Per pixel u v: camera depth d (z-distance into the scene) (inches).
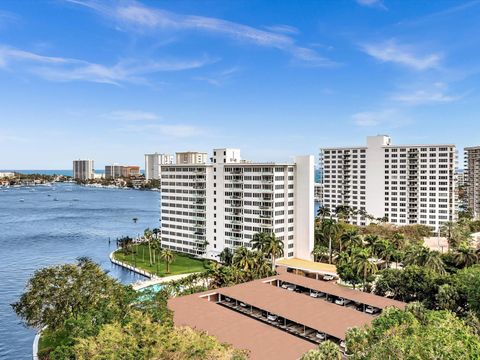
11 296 4092.0
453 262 4128.9
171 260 4864.7
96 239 7618.1
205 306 2861.7
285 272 4109.3
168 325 1790.1
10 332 3171.8
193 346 1425.9
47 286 2278.5
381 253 4271.7
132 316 1760.6
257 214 4879.4
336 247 5103.3
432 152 6934.1
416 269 3321.9
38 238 7593.5
